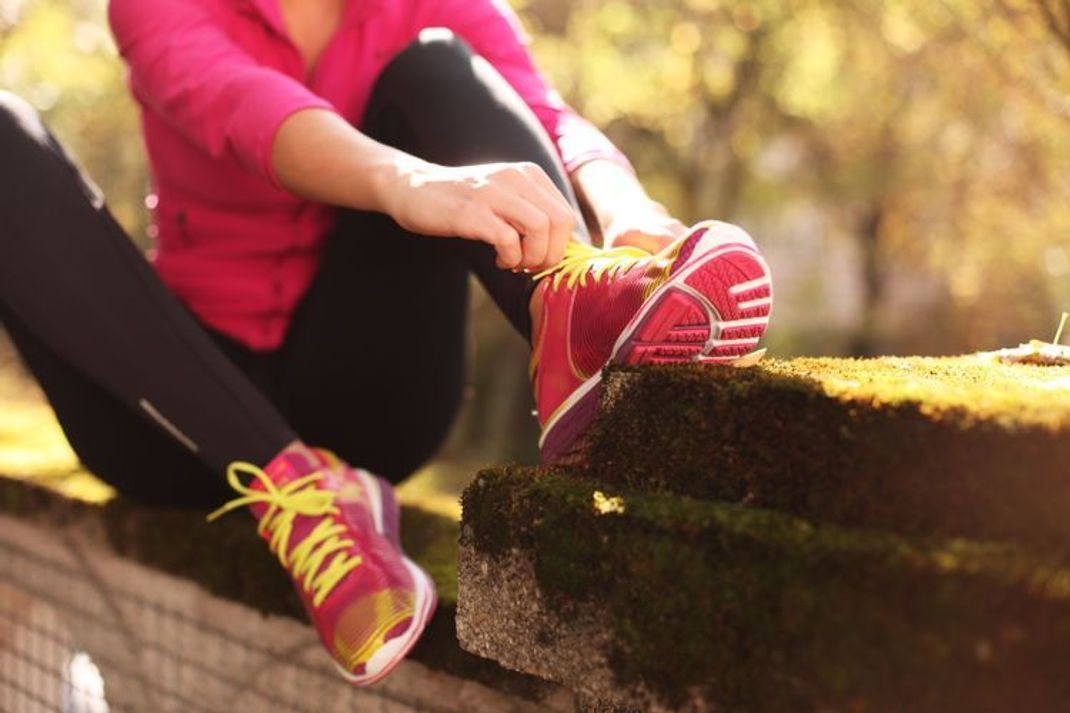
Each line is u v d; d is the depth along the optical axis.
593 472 1.04
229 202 1.56
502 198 1.08
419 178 1.12
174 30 1.39
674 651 0.88
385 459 1.69
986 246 7.73
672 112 8.83
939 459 0.83
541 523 0.98
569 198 1.24
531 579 0.99
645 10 7.95
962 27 3.62
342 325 1.51
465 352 1.68
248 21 1.51
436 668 1.29
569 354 1.09
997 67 2.94
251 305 1.58
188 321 1.35
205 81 1.31
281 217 1.56
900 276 10.53
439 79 1.31
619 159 1.34
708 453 0.95
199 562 1.61
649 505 0.92
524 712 1.23
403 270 1.48
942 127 6.97
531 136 1.25
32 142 1.35
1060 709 0.72
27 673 2.02
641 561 0.91
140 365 1.31
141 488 1.62
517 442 10.60
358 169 1.17
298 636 1.50
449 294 1.54
